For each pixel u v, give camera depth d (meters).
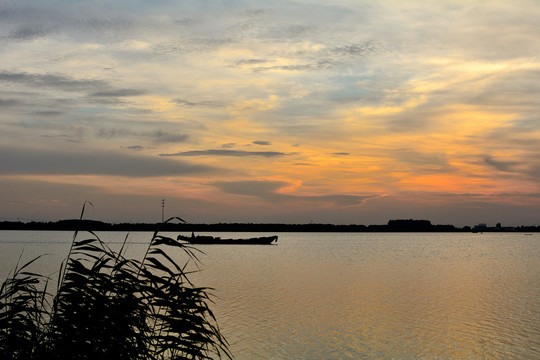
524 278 81.50
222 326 36.72
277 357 29.28
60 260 94.06
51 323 6.41
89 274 6.42
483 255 156.00
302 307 46.66
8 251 137.62
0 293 6.75
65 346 6.20
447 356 30.80
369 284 69.31
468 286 68.81
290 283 68.12
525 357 30.70
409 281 74.31
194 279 71.75
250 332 35.12
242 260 117.38
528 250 198.88
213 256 133.75
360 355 30.52
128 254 122.75
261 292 57.28
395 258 133.12
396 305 49.88
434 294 59.31
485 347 32.91
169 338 6.50
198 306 6.61
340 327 38.00
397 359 29.84
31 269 72.88
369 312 45.28
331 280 73.38
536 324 40.44
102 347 6.27
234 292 56.88
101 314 6.26
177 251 155.25
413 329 38.12
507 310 47.53
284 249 184.62
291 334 35.00
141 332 6.44
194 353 6.57
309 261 115.75
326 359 29.36
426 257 140.62
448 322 41.09
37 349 6.38
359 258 131.12
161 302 6.38
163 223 6.55
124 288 6.40
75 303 6.33
